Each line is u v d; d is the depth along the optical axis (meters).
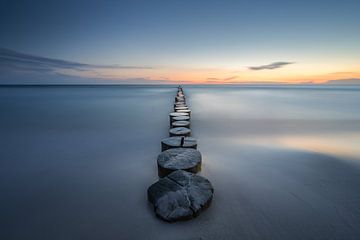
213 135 6.28
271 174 3.38
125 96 24.72
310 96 23.12
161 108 13.20
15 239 2.13
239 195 2.77
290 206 2.54
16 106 14.48
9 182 3.37
